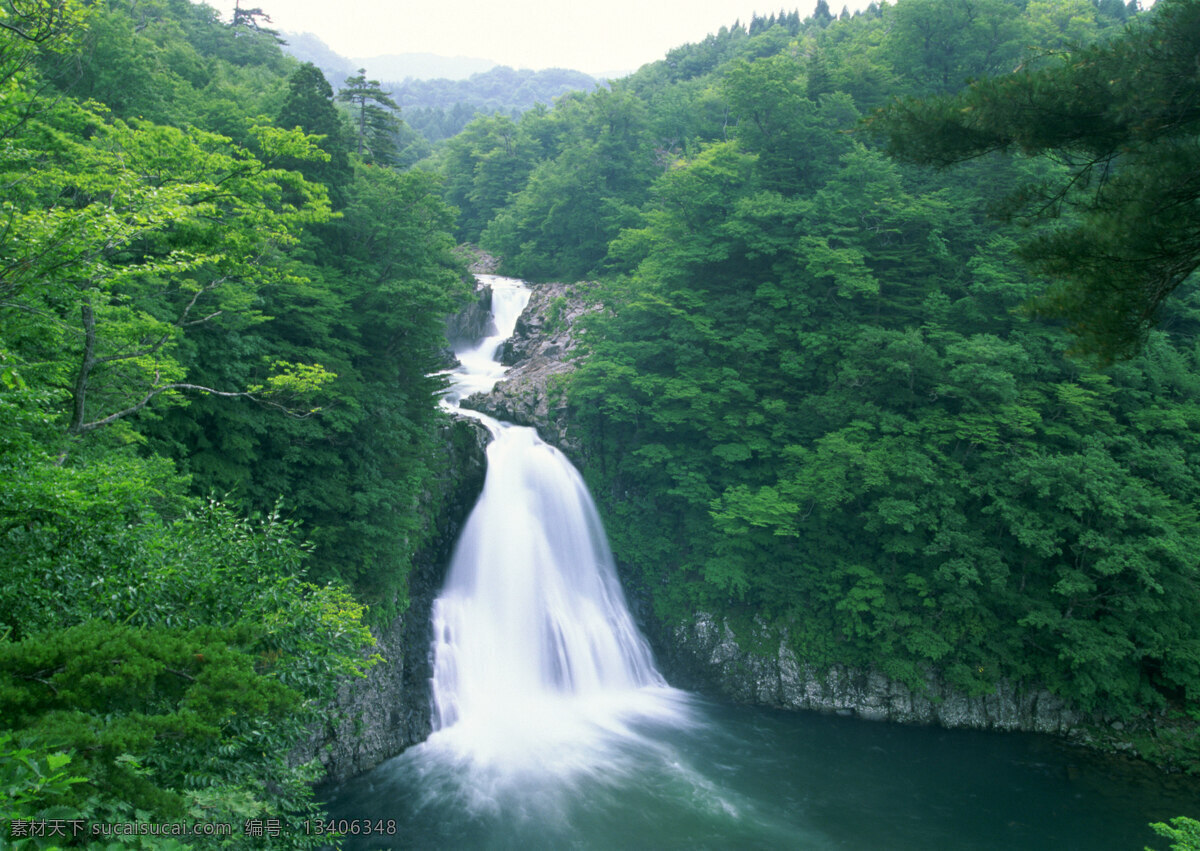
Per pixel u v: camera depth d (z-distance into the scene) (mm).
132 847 5965
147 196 12938
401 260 33656
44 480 9820
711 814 24328
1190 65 8891
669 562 38281
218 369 24078
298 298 28172
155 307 19844
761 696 33344
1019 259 11375
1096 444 34125
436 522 34781
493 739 28609
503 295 59844
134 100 28453
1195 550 30656
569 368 45969
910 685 31250
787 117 45562
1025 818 25047
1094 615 32125
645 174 68938
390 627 28703
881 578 33125
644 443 40625
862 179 42562
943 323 38875
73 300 12898
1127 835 24297
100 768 6371
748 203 41125
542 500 37906
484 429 37938
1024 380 36844
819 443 35656
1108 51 9922
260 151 31438
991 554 31625
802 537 35625
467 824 22969
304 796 11266
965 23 52344
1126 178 10016
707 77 102188
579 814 23859
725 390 38031
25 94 14086
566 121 90188
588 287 56188
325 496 26719
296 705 8641
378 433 29812
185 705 7703
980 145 11242
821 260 37719
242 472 24641
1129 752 29859
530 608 34500
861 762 28484
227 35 75500
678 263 43188
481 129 92125
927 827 24266
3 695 6598
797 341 40219
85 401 15438
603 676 34344
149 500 17422
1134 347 10477
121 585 10336
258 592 12312
